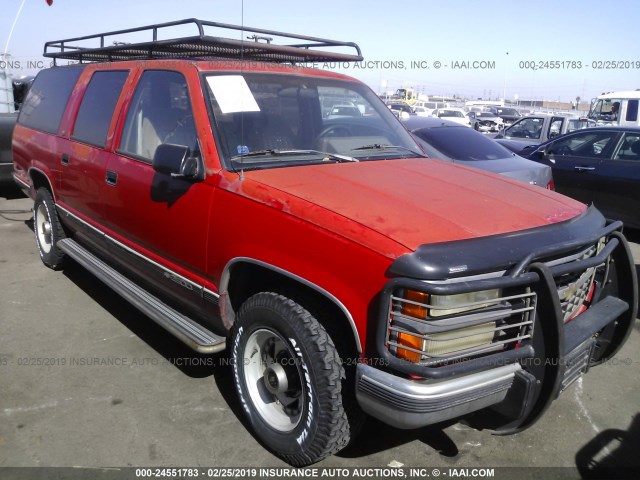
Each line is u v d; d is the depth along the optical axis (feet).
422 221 8.56
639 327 15.89
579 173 27.40
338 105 13.30
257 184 9.78
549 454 10.27
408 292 7.73
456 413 8.13
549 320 8.06
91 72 15.87
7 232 23.99
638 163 25.32
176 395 11.88
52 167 16.78
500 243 8.30
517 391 8.34
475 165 22.44
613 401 12.04
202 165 10.66
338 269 8.38
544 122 44.47
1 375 12.40
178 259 11.52
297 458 9.47
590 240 9.19
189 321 11.80
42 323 15.08
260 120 11.57
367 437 10.67
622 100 66.33
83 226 15.51
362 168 11.18
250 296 10.63
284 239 9.08
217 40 12.28
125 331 14.75
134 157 12.71
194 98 11.30
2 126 27.66
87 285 17.87
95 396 11.73
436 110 112.27
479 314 8.00
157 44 13.14
